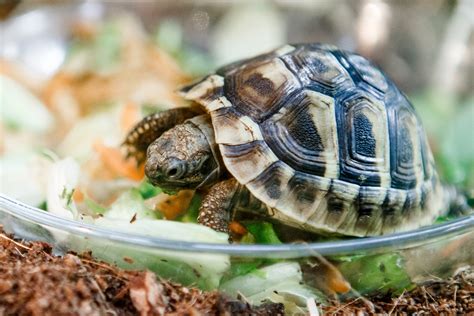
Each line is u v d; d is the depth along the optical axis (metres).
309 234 0.28
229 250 0.25
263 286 0.26
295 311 0.26
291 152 0.27
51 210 0.28
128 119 0.33
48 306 0.24
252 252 0.25
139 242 0.25
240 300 0.26
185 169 0.28
